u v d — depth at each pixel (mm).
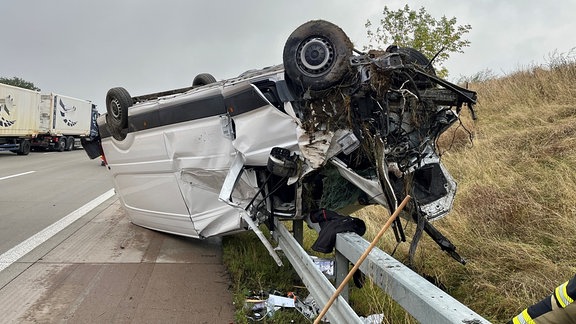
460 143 8656
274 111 3801
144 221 6207
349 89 3535
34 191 10180
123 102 5559
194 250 5578
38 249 5461
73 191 10344
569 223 4199
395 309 3457
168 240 6055
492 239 4445
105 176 13680
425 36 12117
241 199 4496
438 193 3746
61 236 6129
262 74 4023
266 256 5109
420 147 3693
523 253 3959
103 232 6434
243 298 3924
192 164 4711
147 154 5312
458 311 1719
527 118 8398
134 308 3748
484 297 3648
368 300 3619
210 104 4383
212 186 4734
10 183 11398
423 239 4855
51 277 4473
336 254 3354
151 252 5461
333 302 2559
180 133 4754
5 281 4332
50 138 25203
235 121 4172
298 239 4676
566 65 10242
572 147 6152
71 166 16719
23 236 6078
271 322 3557
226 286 4332
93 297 3971
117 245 5742
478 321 1605
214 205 4824
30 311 3645
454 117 3801
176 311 3711
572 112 7871
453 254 3662
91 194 9961
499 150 7152
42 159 20016
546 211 4652
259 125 3926
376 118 3600
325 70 3477
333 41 3471
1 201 8711
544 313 1736
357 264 2436
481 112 10125
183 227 5328
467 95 3520
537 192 5109
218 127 4379
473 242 4543
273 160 3723
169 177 5117
